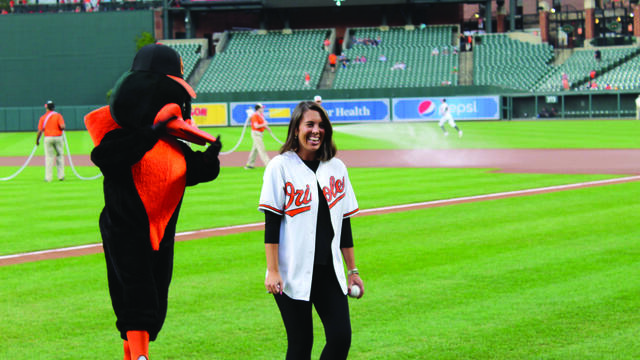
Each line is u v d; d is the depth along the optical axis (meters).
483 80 51.91
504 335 5.90
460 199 14.54
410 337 5.90
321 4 57.81
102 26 58.66
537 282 7.62
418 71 53.69
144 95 4.68
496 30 68.00
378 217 12.36
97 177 21.72
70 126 54.00
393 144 34.41
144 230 4.75
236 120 50.59
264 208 4.51
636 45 55.97
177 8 59.25
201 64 57.81
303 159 4.65
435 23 60.34
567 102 47.91
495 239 10.10
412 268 8.41
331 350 4.50
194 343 5.84
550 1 67.50
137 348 4.69
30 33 59.22
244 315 6.64
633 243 9.60
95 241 10.66
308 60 56.12
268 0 58.06
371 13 60.84
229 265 8.79
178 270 8.52
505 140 33.91
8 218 13.05
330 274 4.57
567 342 5.69
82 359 5.52
